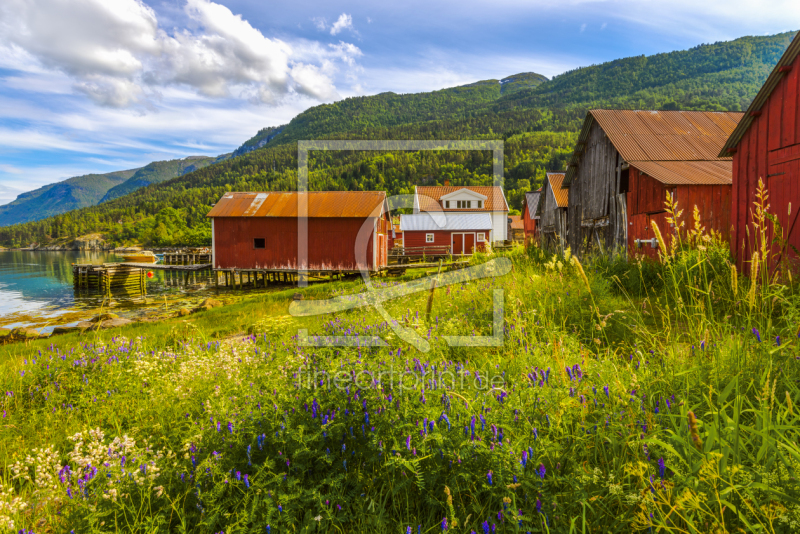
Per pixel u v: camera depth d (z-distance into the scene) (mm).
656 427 2178
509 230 46750
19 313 21328
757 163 8156
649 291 6965
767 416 2033
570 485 1960
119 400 4473
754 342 2896
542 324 5062
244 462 2463
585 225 16188
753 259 3059
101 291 30688
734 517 1666
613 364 3246
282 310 12000
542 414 2531
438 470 2172
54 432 3902
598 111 14781
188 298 25516
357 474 2400
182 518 2084
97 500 2164
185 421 3408
